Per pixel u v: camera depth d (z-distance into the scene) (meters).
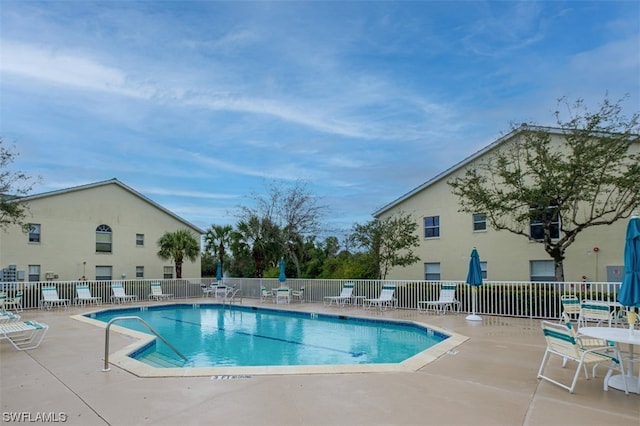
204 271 35.16
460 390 5.53
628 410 4.75
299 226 27.84
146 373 6.42
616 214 13.85
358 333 12.39
